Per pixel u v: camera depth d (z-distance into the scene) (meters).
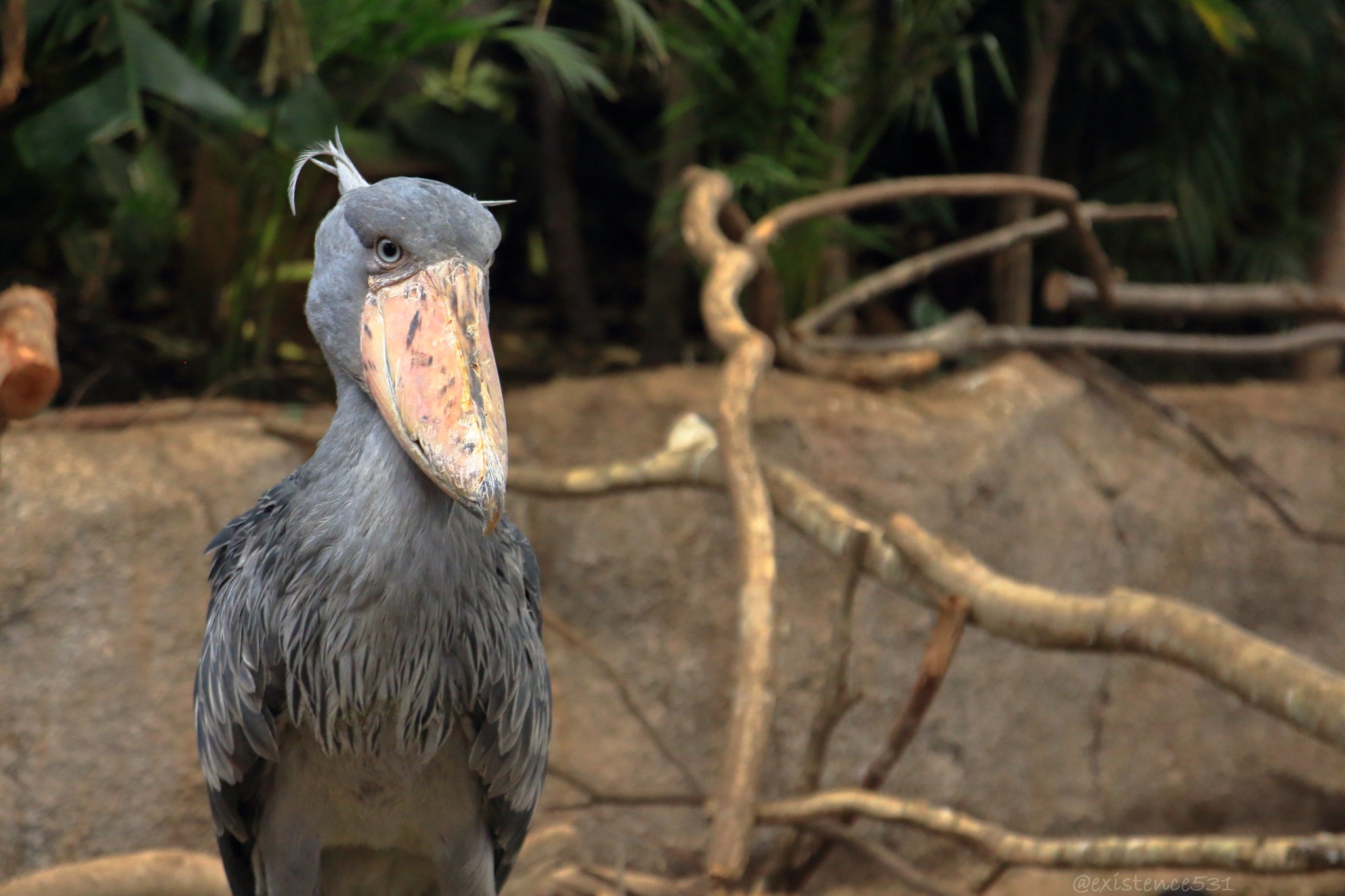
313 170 10.48
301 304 11.45
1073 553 10.88
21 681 7.74
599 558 9.41
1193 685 11.51
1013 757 10.77
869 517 9.96
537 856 6.87
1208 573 11.45
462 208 4.19
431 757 4.62
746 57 10.82
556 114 13.21
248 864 5.35
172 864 5.60
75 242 11.29
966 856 10.59
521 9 12.64
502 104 14.08
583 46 14.06
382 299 4.14
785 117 11.16
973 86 13.55
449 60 13.09
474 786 4.96
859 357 10.91
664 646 9.58
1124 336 11.51
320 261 4.36
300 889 4.95
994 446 10.57
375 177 11.60
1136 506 11.22
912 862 10.41
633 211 15.95
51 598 7.80
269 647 4.46
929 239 14.73
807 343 10.70
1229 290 11.73
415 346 4.05
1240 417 11.87
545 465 9.34
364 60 10.14
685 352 12.55
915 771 10.37
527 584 5.12
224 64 9.22
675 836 9.55
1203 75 13.43
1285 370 14.18
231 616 4.61
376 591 4.25
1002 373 11.30
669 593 9.59
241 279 10.37
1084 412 11.37
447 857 5.02
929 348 10.97
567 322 13.48
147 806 8.09
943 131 11.83
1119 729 11.27
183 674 8.20
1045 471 10.84
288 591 4.37
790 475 7.27
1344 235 13.13
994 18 13.17
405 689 4.41
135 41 8.33
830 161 11.24
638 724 9.48
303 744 4.68
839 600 10.02
